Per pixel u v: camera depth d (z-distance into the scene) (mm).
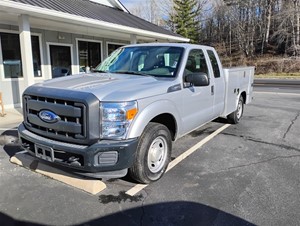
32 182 3561
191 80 4012
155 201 3135
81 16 8453
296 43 35094
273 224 2723
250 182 3590
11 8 6648
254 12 41781
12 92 9617
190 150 4820
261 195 3260
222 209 2977
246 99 7223
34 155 3375
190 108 4258
